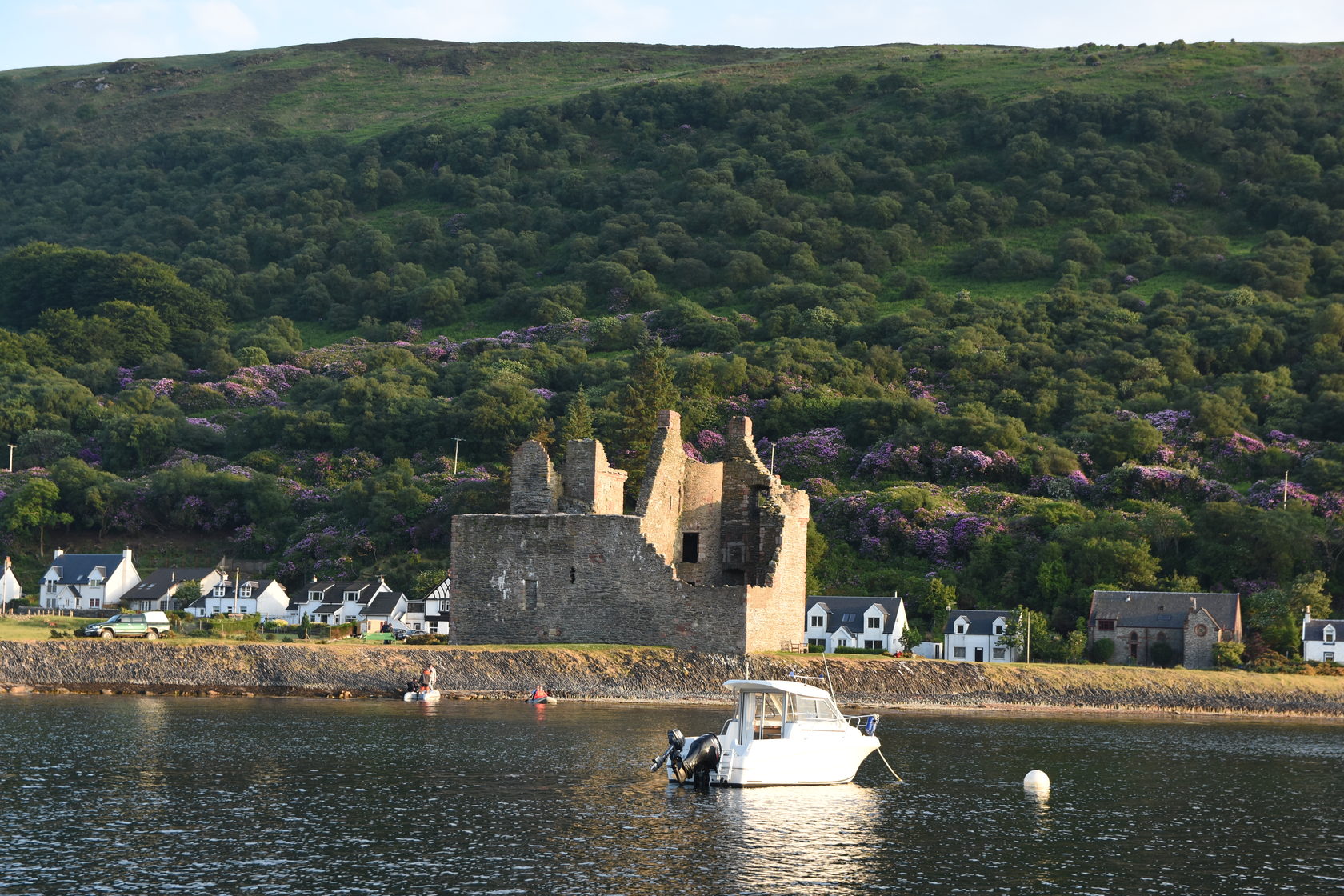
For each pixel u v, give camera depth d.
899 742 98.69
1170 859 64.19
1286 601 161.25
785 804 73.94
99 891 54.91
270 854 60.81
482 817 68.75
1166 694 128.75
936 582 172.88
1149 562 171.50
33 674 118.69
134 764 81.00
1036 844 66.56
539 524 121.19
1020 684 126.06
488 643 122.06
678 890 56.81
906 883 58.91
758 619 118.69
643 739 93.25
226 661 120.00
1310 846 67.31
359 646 121.25
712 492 126.38
